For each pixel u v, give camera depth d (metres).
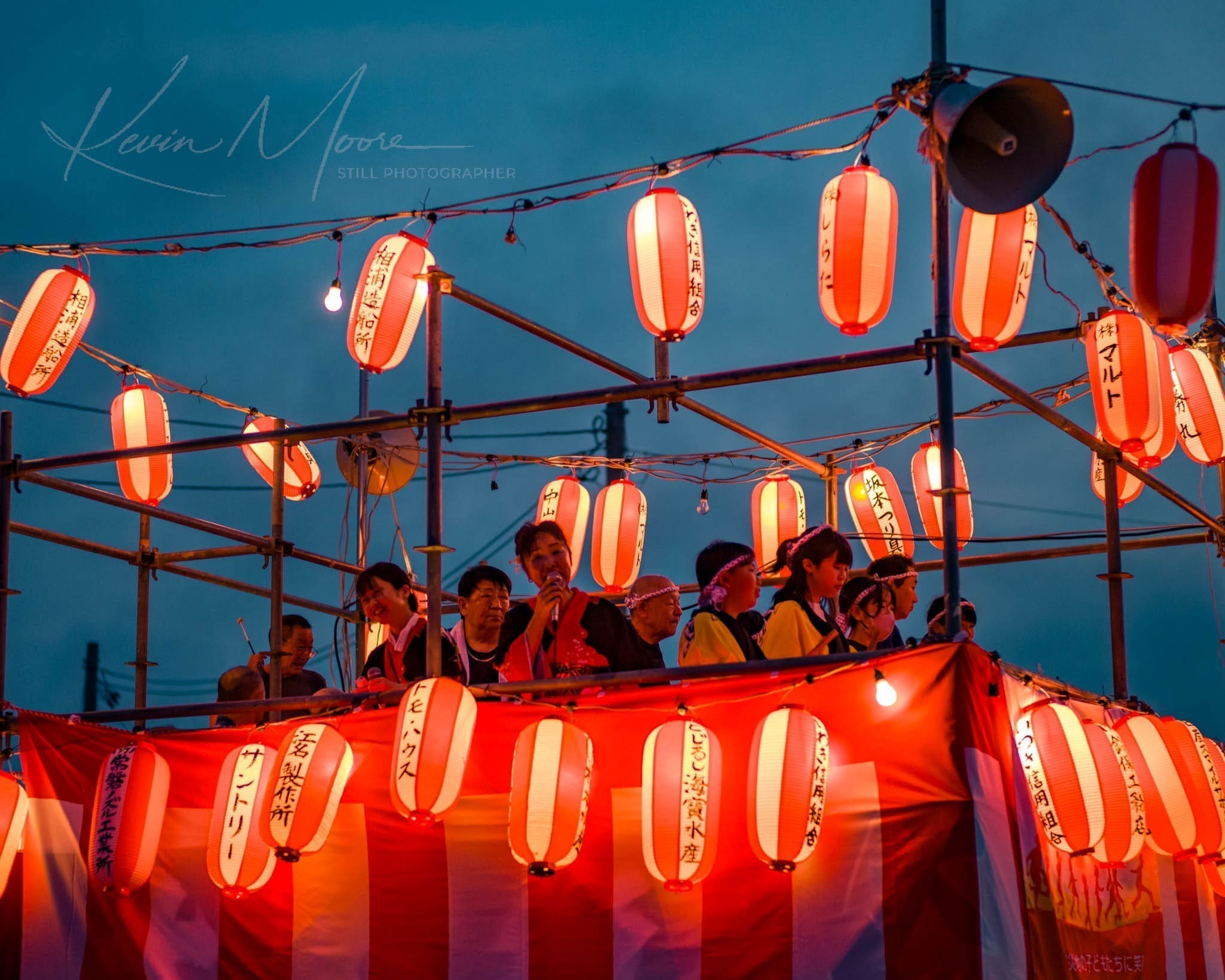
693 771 4.68
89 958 5.59
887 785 4.67
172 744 5.70
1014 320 4.94
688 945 4.88
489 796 5.22
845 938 4.64
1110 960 5.38
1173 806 5.50
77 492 6.43
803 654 5.42
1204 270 4.84
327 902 5.34
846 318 4.91
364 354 6.03
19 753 5.91
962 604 6.20
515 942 5.09
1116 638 6.14
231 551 7.39
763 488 8.14
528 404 5.34
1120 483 7.11
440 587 5.28
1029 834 4.90
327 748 5.11
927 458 7.51
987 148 4.48
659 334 5.48
